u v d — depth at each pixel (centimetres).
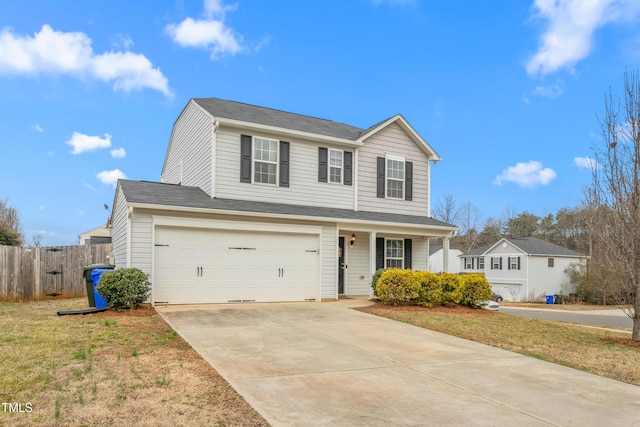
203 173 1380
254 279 1262
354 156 1566
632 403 506
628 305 970
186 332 788
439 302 1291
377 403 464
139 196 1143
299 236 1345
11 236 1886
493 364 664
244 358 624
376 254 1623
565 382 584
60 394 436
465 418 432
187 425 378
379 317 1064
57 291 1458
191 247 1177
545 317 2241
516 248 3500
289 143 1435
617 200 902
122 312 977
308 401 460
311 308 1164
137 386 472
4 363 538
